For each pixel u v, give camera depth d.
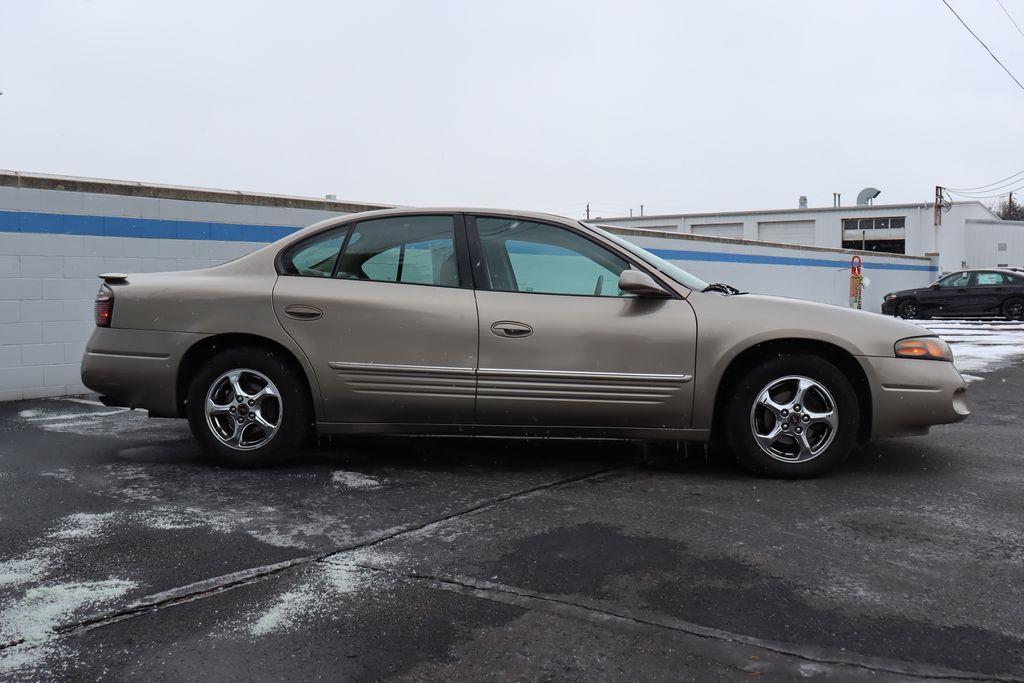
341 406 4.33
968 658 2.34
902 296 22.08
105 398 4.53
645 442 5.21
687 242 16.25
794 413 4.21
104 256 7.35
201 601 2.71
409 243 4.46
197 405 4.40
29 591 2.78
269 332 4.32
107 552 3.15
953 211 39.16
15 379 6.91
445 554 3.15
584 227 4.45
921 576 2.94
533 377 4.21
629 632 2.49
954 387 4.24
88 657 2.32
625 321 4.23
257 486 4.11
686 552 3.18
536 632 2.49
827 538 3.34
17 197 6.84
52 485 4.11
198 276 4.51
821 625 2.54
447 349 4.25
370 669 2.27
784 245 20.14
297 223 8.69
